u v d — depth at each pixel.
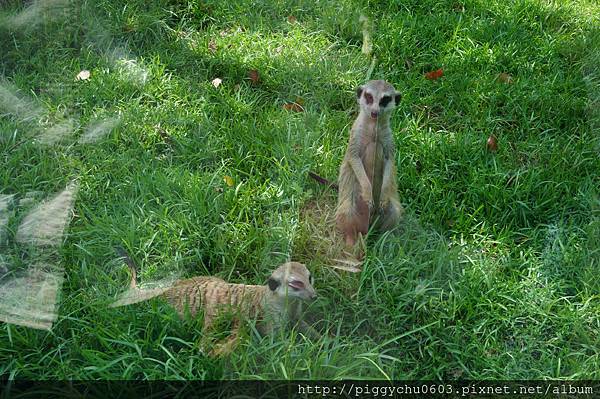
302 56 3.23
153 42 3.29
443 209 2.82
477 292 2.64
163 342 2.50
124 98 3.06
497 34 3.36
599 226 2.79
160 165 2.89
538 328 2.60
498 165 2.95
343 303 2.61
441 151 2.96
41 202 2.79
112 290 2.59
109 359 2.47
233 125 3.01
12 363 2.46
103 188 2.83
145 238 2.69
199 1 3.41
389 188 2.75
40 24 3.27
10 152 2.90
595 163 2.96
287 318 2.53
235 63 3.20
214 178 2.84
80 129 2.96
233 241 2.71
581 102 3.12
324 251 2.71
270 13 3.42
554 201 2.87
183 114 3.02
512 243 2.77
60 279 2.62
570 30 3.43
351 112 3.10
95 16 3.30
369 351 2.49
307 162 2.90
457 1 3.51
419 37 3.33
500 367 2.54
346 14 3.40
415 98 3.13
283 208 2.79
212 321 2.53
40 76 3.13
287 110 3.07
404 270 2.66
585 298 2.65
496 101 3.13
